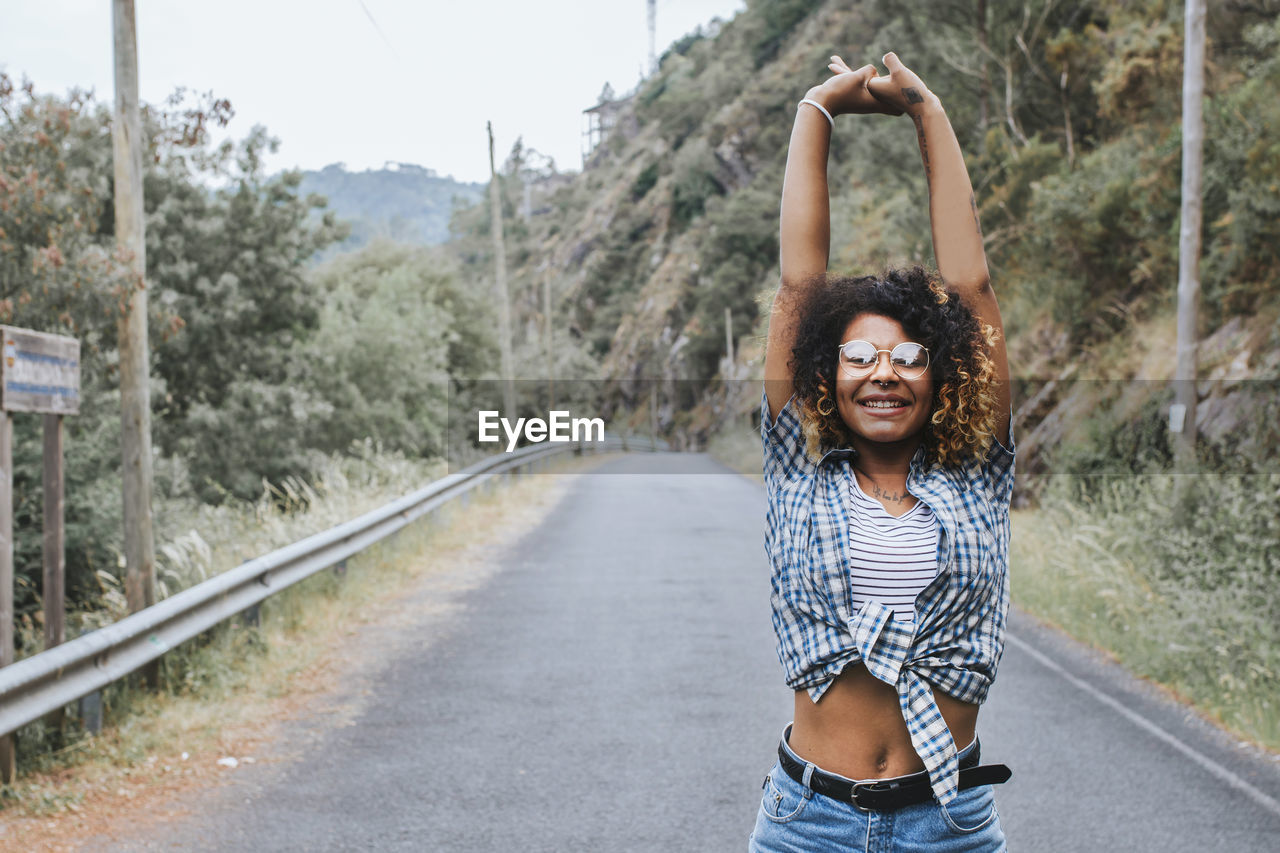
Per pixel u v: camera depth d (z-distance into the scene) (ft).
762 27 347.97
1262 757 19.65
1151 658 26.05
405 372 104.88
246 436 76.13
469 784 18.67
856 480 7.70
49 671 18.29
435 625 32.89
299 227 77.36
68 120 42.60
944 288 7.85
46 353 21.15
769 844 7.64
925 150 8.16
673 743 20.86
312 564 33.53
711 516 64.75
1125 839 15.83
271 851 15.79
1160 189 55.52
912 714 7.05
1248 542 27.37
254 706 23.82
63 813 17.37
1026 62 87.56
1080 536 35.09
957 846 7.25
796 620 7.48
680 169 352.90
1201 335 50.47
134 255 27.58
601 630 31.86
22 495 41.78
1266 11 61.57
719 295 251.80
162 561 42.37
